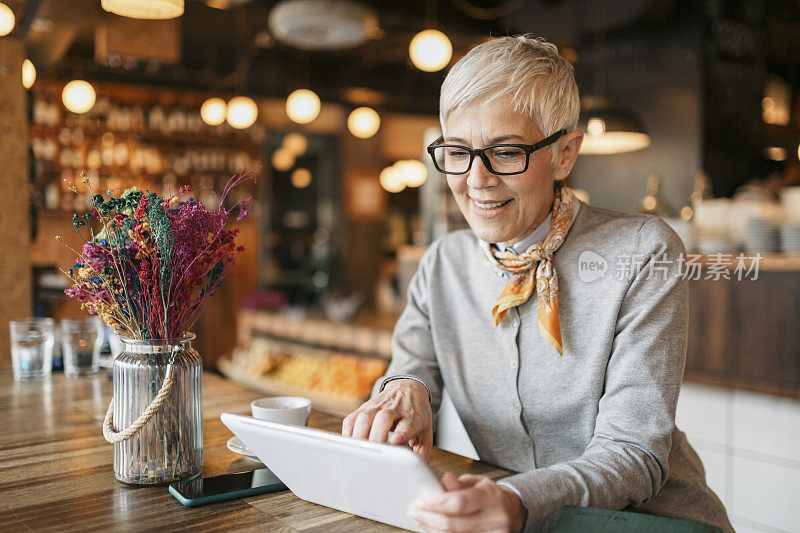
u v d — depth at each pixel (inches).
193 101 298.8
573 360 45.9
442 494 29.4
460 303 52.2
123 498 37.2
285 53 302.5
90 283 39.1
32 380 69.6
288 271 374.6
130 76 279.7
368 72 319.9
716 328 117.8
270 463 36.8
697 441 118.3
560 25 215.9
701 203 143.8
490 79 41.6
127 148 281.3
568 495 33.5
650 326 42.9
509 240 45.9
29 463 43.2
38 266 128.6
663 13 194.2
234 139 305.9
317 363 175.9
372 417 40.3
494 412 49.9
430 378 52.7
